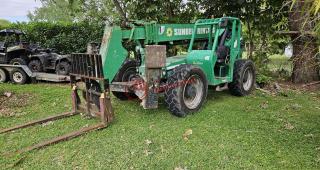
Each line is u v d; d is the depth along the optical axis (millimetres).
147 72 4402
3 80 8070
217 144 3729
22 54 8516
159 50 4406
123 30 4688
